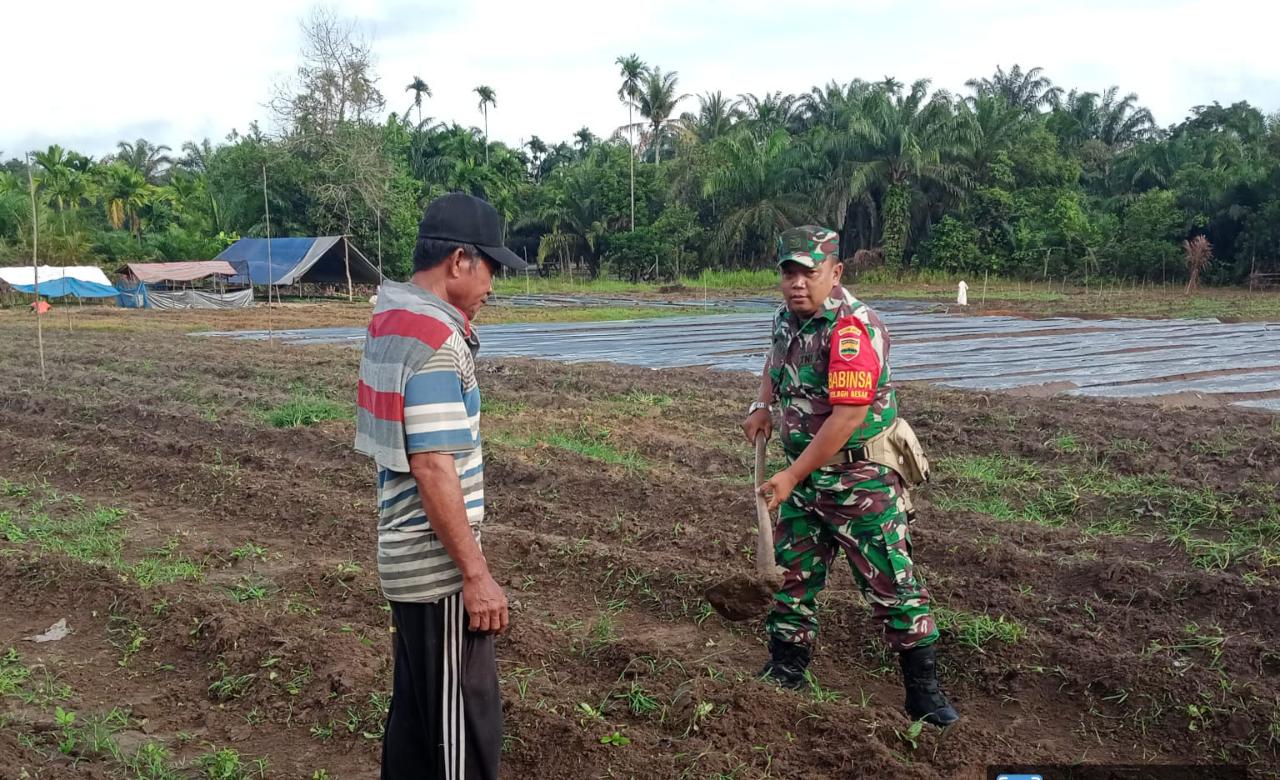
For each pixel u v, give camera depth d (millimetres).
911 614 3502
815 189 49781
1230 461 7000
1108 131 67438
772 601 3455
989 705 3785
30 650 4367
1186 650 4070
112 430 8688
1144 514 5984
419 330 2422
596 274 54906
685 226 52031
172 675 4098
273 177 42062
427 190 51375
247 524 6238
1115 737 3525
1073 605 4520
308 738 3557
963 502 6348
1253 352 15438
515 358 14859
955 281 46312
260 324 25781
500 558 5414
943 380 12234
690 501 6328
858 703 3783
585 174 54562
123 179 54750
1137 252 43094
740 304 34969
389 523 2568
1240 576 4734
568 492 6723
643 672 3914
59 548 5672
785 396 3613
